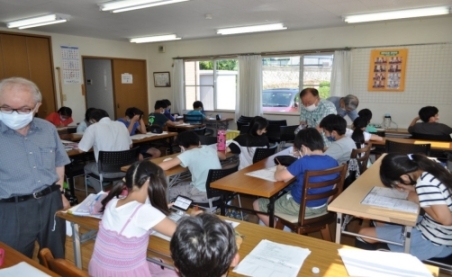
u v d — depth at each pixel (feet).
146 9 15.74
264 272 3.99
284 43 22.71
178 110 27.81
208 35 23.67
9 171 5.33
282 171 7.98
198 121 22.11
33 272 3.93
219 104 26.68
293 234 5.04
